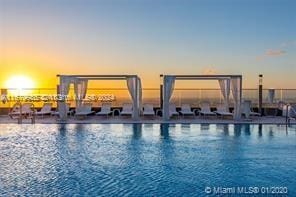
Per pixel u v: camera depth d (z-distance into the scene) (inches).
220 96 829.2
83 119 682.8
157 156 369.7
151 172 306.5
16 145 431.2
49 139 471.2
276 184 274.2
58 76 671.1
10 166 327.0
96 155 374.3
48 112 729.0
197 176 294.7
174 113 709.3
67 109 695.1
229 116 717.3
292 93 801.6
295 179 288.2
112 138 478.3
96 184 271.4
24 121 657.0
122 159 355.6
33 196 244.2
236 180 284.5
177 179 285.6
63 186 266.1
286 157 366.6
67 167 323.3
